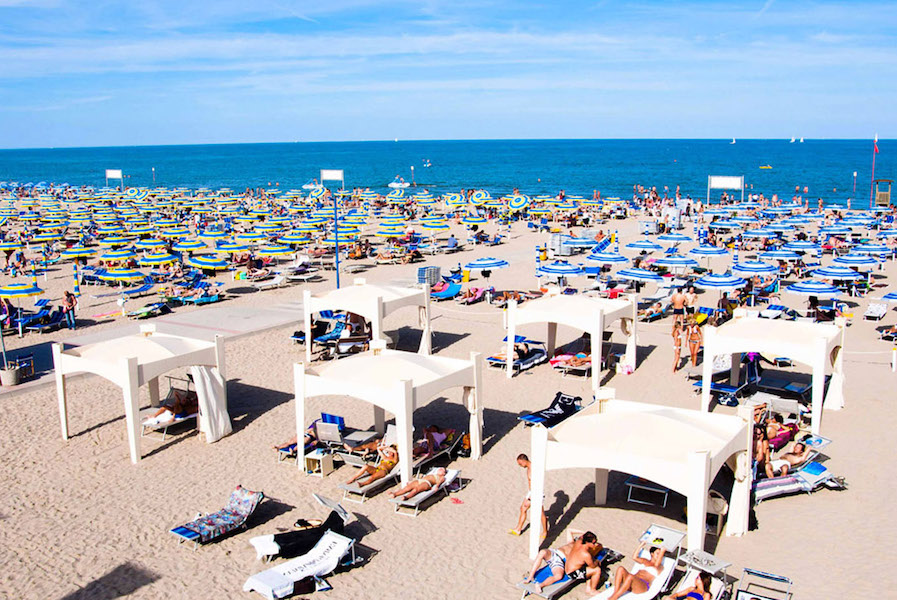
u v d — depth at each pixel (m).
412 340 20.88
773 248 34.34
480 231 42.31
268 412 15.05
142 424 13.76
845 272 23.56
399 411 11.03
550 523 10.40
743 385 15.09
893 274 30.83
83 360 12.95
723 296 23.55
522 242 42.06
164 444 13.36
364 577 8.99
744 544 9.65
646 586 8.16
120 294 28.05
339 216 48.59
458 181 103.25
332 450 12.40
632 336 17.34
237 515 10.14
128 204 65.25
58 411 15.05
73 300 22.58
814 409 13.38
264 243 36.66
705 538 9.79
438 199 69.94
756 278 27.59
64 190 88.38
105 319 23.66
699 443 9.11
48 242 42.19
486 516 10.58
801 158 168.00
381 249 38.41
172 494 11.32
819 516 10.36
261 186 102.50
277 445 13.22
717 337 14.19
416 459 11.69
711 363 14.34
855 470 11.83
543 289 24.86
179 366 13.12
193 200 62.25
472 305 25.80
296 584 8.63
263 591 8.42
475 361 12.36
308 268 31.27
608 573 8.93
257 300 26.33
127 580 8.95
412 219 54.75
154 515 10.63
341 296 18.45
